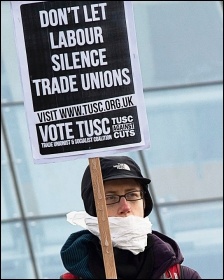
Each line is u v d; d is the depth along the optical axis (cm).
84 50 873
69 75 873
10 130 2050
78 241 852
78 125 872
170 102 2102
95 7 873
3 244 1992
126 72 873
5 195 2014
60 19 873
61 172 2030
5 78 2084
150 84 2117
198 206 2038
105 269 836
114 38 873
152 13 2166
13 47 2108
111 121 872
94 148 871
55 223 2003
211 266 2011
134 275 848
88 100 872
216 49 2142
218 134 2088
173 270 850
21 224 2003
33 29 873
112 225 858
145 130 873
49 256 1991
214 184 2056
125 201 863
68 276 853
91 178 853
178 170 2058
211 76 2125
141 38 2147
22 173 2025
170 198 2038
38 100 873
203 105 2103
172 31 2155
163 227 2022
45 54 873
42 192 2017
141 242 852
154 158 2064
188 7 2169
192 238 2022
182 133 2088
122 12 873
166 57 2134
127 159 876
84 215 891
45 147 873
